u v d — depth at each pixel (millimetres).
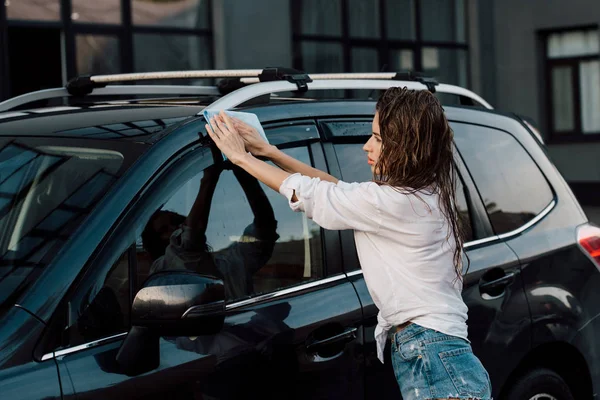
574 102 16281
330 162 3080
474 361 2611
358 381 2908
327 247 2975
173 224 2547
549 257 3707
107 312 2340
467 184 3572
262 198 2846
